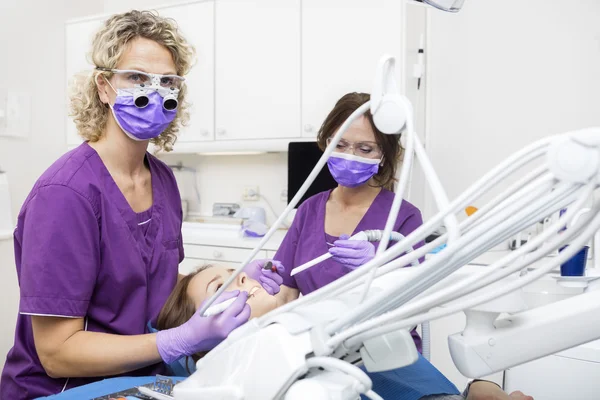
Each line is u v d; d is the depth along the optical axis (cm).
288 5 293
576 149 46
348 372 57
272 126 302
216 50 317
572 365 141
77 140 356
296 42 292
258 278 140
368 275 63
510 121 289
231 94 314
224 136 318
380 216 158
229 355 73
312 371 65
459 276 65
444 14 298
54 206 114
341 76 280
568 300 70
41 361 118
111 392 106
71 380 124
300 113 293
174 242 146
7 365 131
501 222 53
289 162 296
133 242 129
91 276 118
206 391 72
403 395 106
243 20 308
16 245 126
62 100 359
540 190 51
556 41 278
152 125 128
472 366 69
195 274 140
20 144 332
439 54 302
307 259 162
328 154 68
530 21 283
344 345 64
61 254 113
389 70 64
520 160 52
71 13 364
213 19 317
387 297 59
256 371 66
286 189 337
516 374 151
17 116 328
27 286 112
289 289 169
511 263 56
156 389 107
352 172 148
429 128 306
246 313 107
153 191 143
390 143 150
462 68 297
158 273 140
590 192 47
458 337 71
